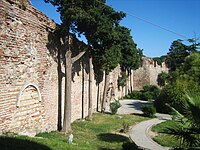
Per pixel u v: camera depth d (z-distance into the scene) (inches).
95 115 930.7
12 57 407.5
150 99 1653.5
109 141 563.8
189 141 240.7
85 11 541.3
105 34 600.1
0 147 292.0
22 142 335.9
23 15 437.7
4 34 385.4
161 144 571.8
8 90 398.0
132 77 1988.2
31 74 469.1
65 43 597.6
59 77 599.8
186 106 250.8
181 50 1919.3
